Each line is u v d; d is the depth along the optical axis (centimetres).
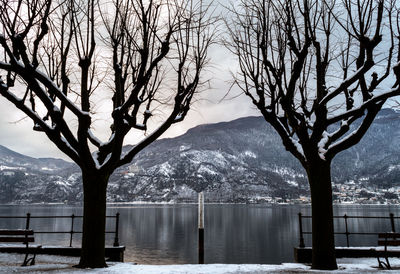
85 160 770
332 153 802
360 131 786
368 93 798
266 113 827
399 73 723
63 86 775
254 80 830
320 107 758
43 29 688
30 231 786
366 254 950
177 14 761
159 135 836
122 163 829
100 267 756
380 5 705
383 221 11744
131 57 824
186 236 7312
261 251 5153
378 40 707
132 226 9838
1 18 658
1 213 16388
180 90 815
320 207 779
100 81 959
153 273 679
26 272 658
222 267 795
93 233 767
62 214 15950
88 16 777
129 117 779
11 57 668
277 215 15512
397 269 743
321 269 749
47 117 861
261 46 773
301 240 943
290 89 761
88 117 755
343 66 903
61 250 965
